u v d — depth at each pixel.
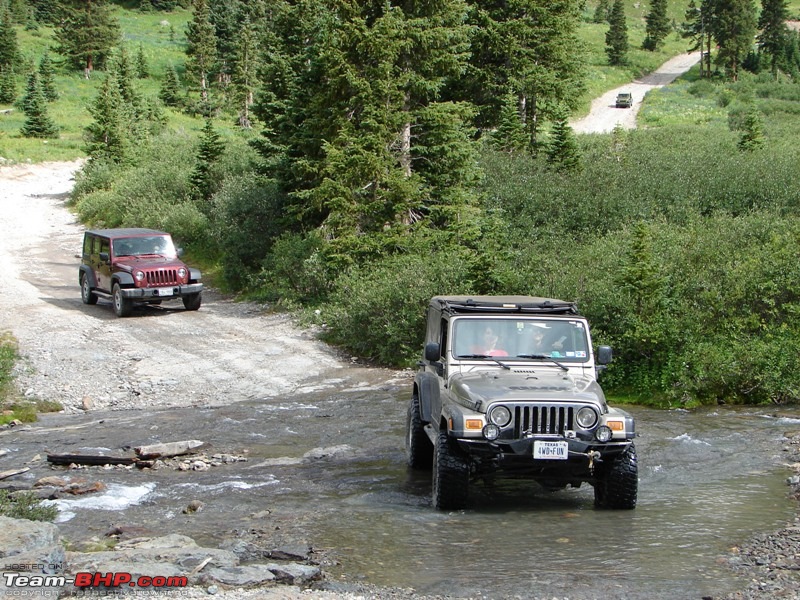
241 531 7.29
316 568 6.14
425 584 5.93
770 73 108.62
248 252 27.22
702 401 14.05
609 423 7.52
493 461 7.54
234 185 31.28
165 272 22.78
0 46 88.81
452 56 23.33
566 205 25.06
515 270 18.34
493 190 26.16
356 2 22.36
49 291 26.55
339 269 22.36
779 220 19.75
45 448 11.26
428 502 8.38
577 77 38.41
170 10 137.62
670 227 21.02
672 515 7.71
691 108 78.56
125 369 16.89
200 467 10.09
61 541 6.80
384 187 22.83
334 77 22.75
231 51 86.50
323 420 12.94
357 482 9.29
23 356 17.16
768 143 41.12
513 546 6.80
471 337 8.68
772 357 14.03
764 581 5.85
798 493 8.40
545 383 7.93
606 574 6.09
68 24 96.69
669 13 178.12
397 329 17.41
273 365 17.48
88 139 59.38
